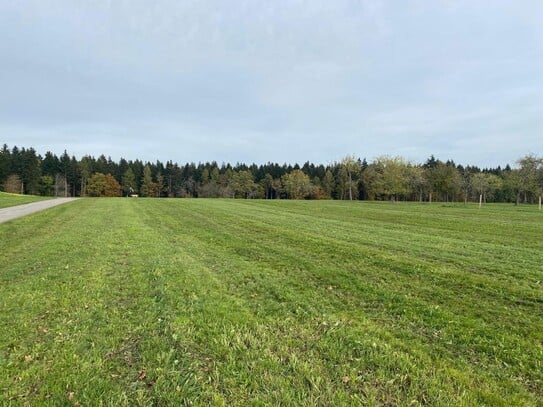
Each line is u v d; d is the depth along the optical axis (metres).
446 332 5.16
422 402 3.45
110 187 104.38
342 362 4.17
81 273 8.08
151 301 6.17
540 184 51.66
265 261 10.02
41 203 40.19
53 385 3.59
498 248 12.92
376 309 6.14
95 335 4.75
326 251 11.57
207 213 28.31
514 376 4.02
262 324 5.26
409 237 15.52
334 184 106.06
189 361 4.13
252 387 3.62
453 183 72.19
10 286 7.00
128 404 3.36
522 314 6.00
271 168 122.00
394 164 74.69
